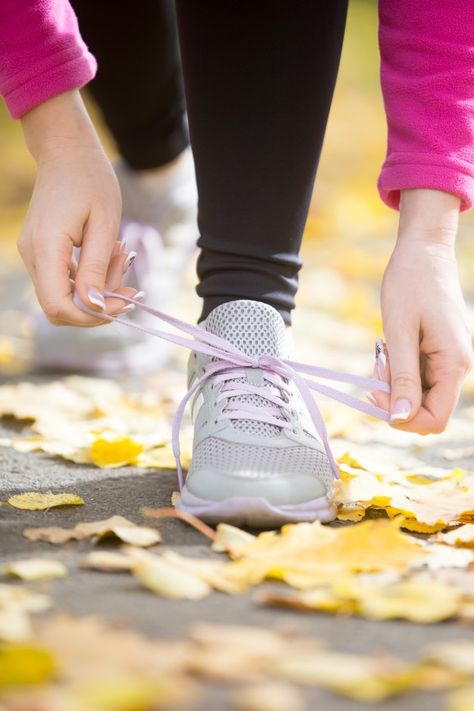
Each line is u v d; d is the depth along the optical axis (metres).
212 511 1.38
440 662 0.92
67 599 1.09
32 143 1.53
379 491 1.52
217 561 1.25
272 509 1.37
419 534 1.43
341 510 1.50
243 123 1.55
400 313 1.41
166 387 2.59
